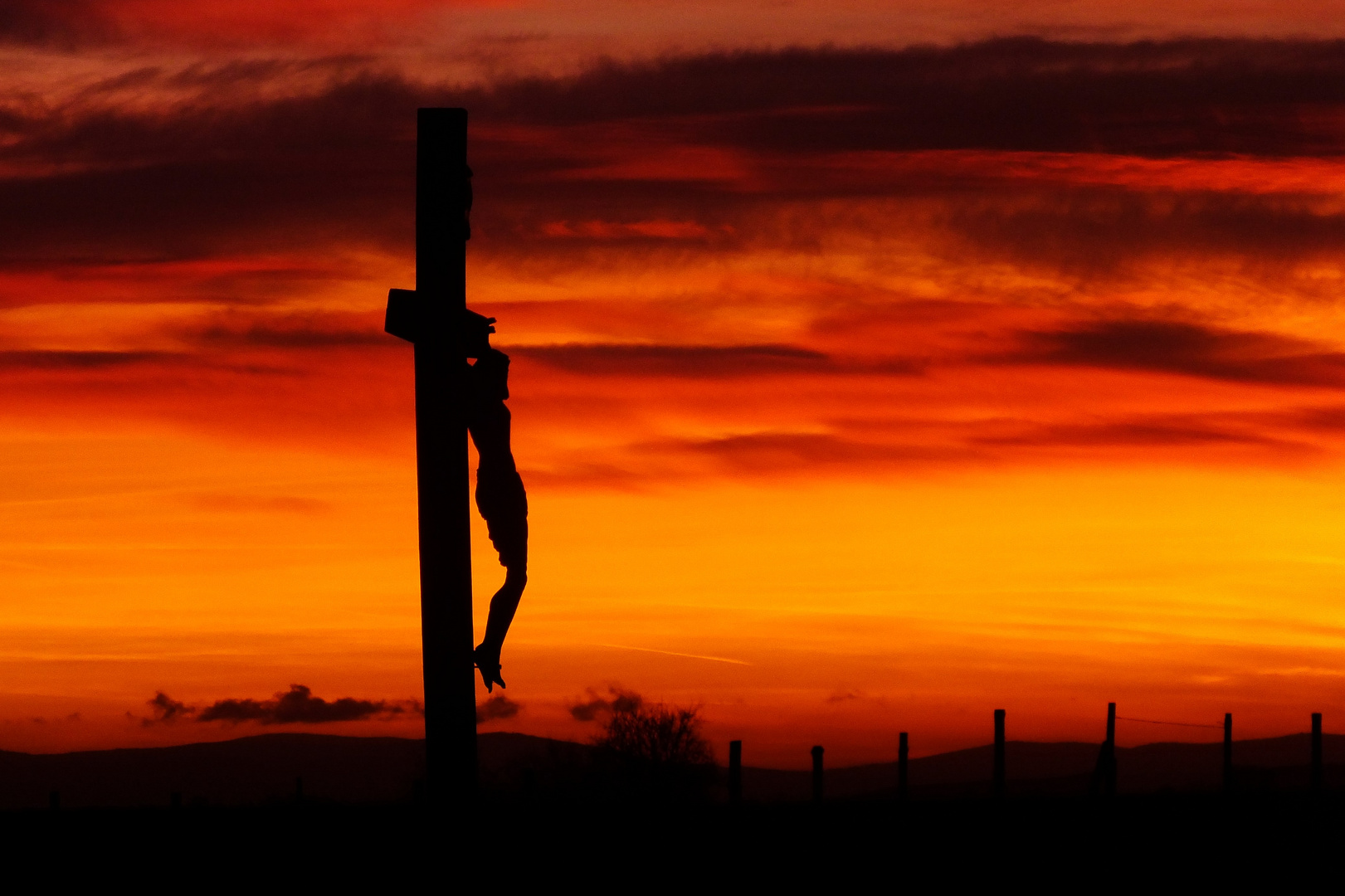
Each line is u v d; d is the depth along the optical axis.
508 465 38.84
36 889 56.41
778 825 74.00
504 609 38.94
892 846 70.50
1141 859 70.00
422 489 37.81
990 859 68.94
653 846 65.88
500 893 56.72
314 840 60.97
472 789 37.88
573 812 72.19
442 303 37.53
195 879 57.25
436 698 37.78
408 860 55.12
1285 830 79.50
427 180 37.62
